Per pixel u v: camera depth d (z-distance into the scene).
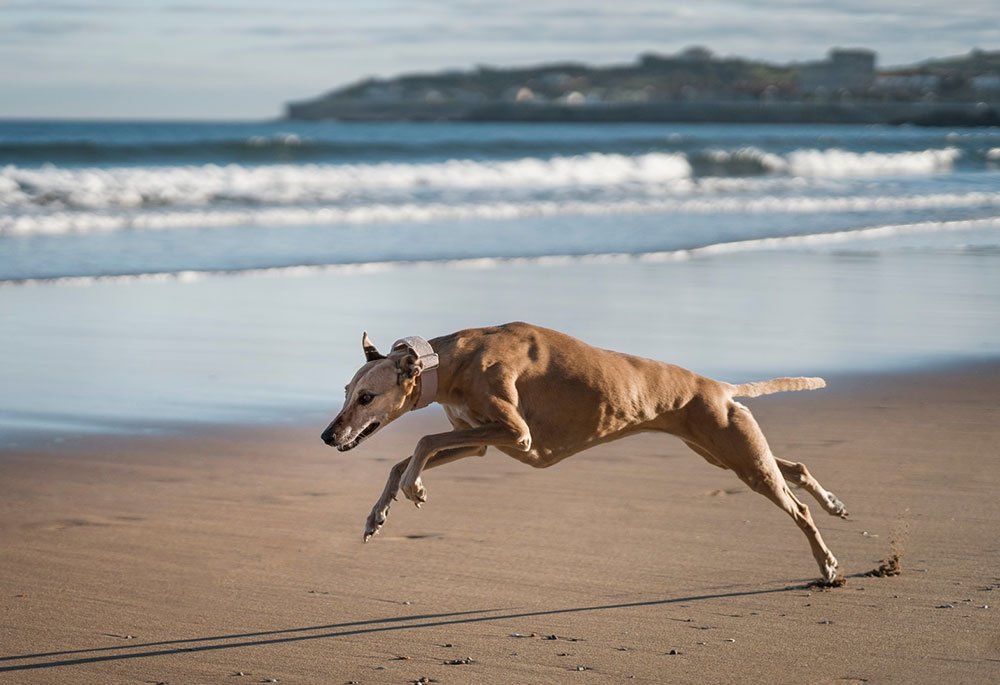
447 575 6.37
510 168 39.00
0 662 5.27
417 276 18.66
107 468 8.48
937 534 6.91
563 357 5.83
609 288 17.30
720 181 38.47
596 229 25.66
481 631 5.61
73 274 18.47
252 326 14.34
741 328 13.92
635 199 32.69
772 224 26.62
